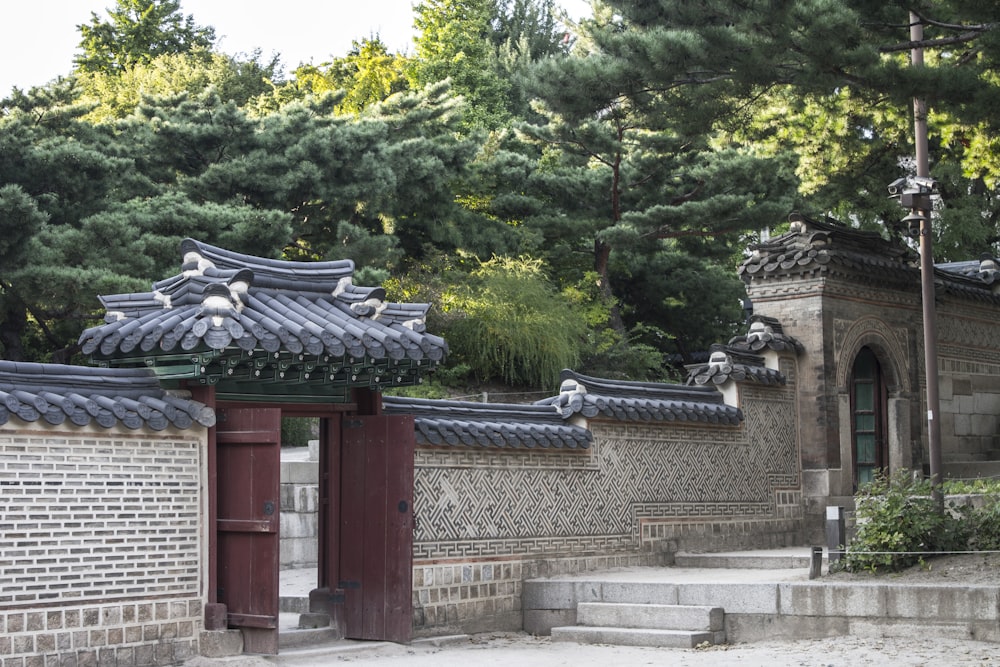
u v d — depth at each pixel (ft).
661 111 46.55
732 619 44.62
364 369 42.86
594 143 94.43
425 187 92.22
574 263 105.91
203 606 38.78
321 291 42.80
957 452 74.13
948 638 40.32
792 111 68.08
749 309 79.77
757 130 75.41
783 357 64.28
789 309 65.41
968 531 46.19
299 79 160.35
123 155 82.69
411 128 97.35
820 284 64.23
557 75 46.50
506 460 49.70
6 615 34.04
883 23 43.29
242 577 39.24
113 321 40.93
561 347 89.30
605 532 53.67
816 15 39.32
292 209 88.12
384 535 43.11
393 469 43.16
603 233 95.55
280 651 40.37
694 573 51.47
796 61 42.16
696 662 39.37
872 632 41.78
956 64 46.73
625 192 100.42
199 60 163.94
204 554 38.93
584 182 100.01
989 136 50.47
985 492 56.24
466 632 47.01
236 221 76.43
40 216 67.31
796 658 38.99
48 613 34.96
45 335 81.71
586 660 40.65
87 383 37.37
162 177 86.63
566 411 53.11
